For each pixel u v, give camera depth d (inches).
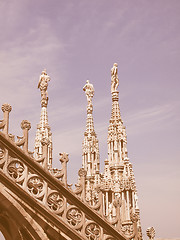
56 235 436.1
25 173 434.6
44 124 936.9
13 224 427.5
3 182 421.7
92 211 465.4
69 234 442.0
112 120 739.4
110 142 716.7
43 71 1001.5
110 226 473.1
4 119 443.5
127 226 607.8
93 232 463.8
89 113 932.6
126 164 679.1
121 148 710.5
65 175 463.5
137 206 685.3
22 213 419.8
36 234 424.5
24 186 428.1
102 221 469.7
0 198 415.5
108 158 698.8
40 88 977.5
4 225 439.5
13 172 427.5
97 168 879.1
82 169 481.1
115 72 792.9
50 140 927.0
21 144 445.7
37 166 443.8
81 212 459.5
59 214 446.9
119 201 495.5
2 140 431.8
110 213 624.4
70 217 454.0
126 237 479.2
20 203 423.8
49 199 452.1
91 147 892.0
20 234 428.8
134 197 663.1
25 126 455.5
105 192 652.7
